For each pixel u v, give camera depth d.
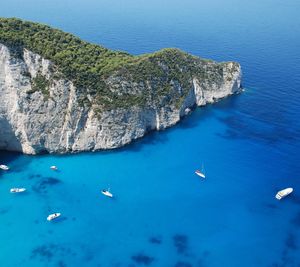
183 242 66.44
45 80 87.69
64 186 78.88
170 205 75.56
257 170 87.69
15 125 86.00
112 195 77.00
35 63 87.62
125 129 93.81
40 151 88.31
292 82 139.00
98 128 89.94
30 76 87.06
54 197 75.56
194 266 61.41
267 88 133.38
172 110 105.44
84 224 69.38
